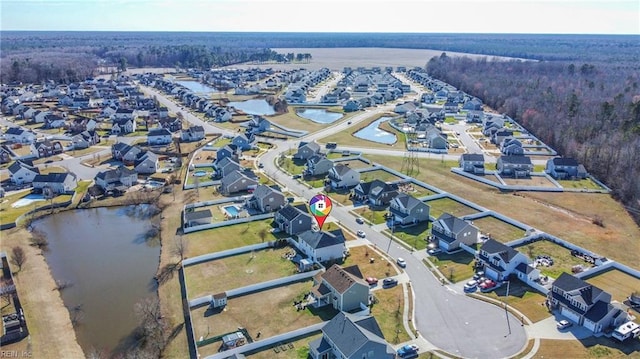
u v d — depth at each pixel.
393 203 88.25
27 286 64.75
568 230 83.00
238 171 103.38
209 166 117.88
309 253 72.06
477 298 61.88
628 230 83.62
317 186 104.31
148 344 52.81
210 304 60.25
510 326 56.00
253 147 135.00
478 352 51.47
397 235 80.38
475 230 76.50
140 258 73.88
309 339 53.50
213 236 79.50
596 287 58.94
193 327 55.47
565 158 116.00
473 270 68.94
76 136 135.88
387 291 63.31
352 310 58.66
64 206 93.19
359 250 74.94
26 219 86.69
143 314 57.34
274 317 57.59
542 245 77.19
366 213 89.62
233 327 55.72
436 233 77.69
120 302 61.56
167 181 106.25
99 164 119.38
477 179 109.88
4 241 77.44
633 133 123.31
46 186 99.19
